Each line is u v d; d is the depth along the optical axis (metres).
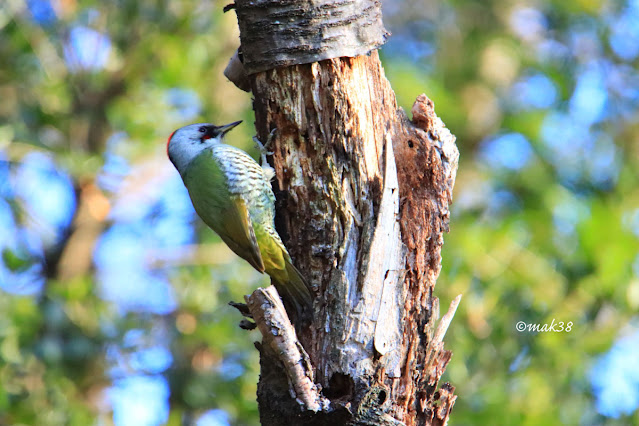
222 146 9.62
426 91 16.45
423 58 18.16
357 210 7.63
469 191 16.36
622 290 13.63
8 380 13.20
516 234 14.79
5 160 15.52
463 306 13.57
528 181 15.76
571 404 13.32
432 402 7.60
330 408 7.10
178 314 14.95
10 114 15.60
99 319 14.20
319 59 7.57
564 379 13.36
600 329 13.65
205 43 15.78
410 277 7.62
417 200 7.78
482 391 13.15
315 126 7.71
